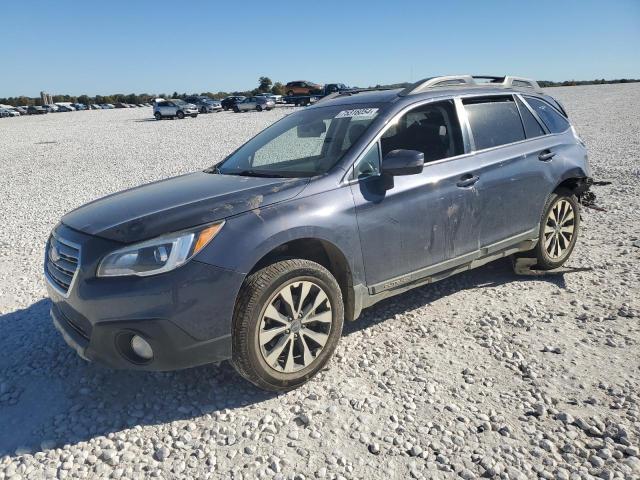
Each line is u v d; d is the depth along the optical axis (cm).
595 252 562
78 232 325
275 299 319
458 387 332
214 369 366
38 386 354
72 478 269
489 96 468
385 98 423
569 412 303
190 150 1894
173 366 302
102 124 3800
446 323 419
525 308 438
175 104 4150
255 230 313
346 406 317
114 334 297
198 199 335
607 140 1548
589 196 578
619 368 343
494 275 518
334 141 397
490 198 435
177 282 292
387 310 448
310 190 345
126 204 352
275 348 322
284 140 442
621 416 297
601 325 401
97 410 325
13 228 823
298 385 337
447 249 413
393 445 283
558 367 348
